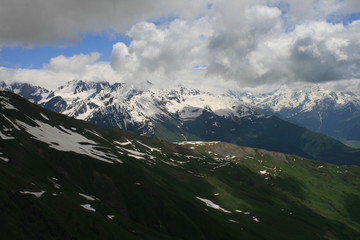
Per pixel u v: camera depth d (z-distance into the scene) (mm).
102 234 169875
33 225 153875
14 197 163250
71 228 164000
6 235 140000
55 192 195000
